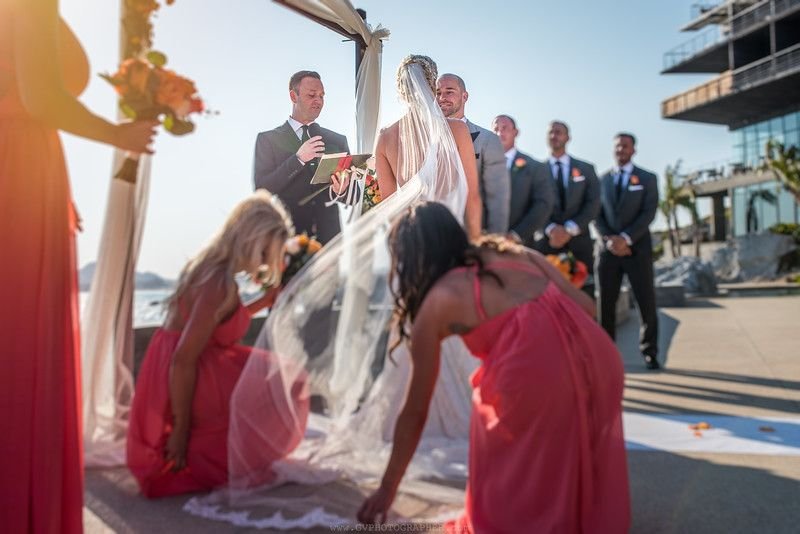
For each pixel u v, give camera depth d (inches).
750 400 172.7
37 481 61.8
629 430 143.6
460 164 116.3
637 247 236.2
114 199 93.0
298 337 98.0
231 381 105.5
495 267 82.6
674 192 1606.8
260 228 108.2
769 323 363.3
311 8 126.3
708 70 1477.6
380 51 151.1
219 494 96.7
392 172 126.1
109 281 97.4
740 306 507.5
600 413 75.2
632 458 122.3
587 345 76.5
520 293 80.4
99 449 104.6
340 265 99.0
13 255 62.3
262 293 127.0
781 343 281.9
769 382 197.3
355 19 138.7
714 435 137.5
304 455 98.2
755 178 1369.3
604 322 243.0
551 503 73.4
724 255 1200.2
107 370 101.0
